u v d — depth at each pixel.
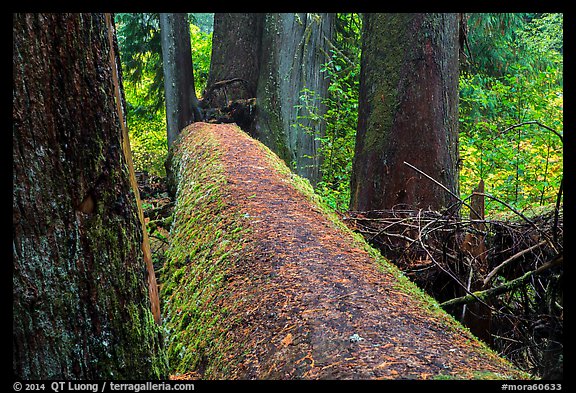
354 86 10.85
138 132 16.27
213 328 3.00
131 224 1.89
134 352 1.87
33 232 1.59
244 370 2.38
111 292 1.79
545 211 5.79
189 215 5.06
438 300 4.79
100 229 1.75
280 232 3.81
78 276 1.69
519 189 8.35
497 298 4.32
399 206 6.36
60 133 1.63
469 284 4.10
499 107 11.24
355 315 2.46
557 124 8.57
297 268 3.14
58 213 1.64
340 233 4.05
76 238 1.68
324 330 2.34
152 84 15.74
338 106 10.90
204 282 3.63
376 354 2.07
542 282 4.11
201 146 7.45
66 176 1.65
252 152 6.68
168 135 11.51
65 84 1.64
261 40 11.68
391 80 6.66
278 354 2.29
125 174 1.88
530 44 13.71
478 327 4.24
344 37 12.75
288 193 4.96
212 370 2.69
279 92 10.80
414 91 6.51
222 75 11.68
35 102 1.58
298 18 10.73
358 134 7.11
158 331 2.12
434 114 6.51
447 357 2.09
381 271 3.26
